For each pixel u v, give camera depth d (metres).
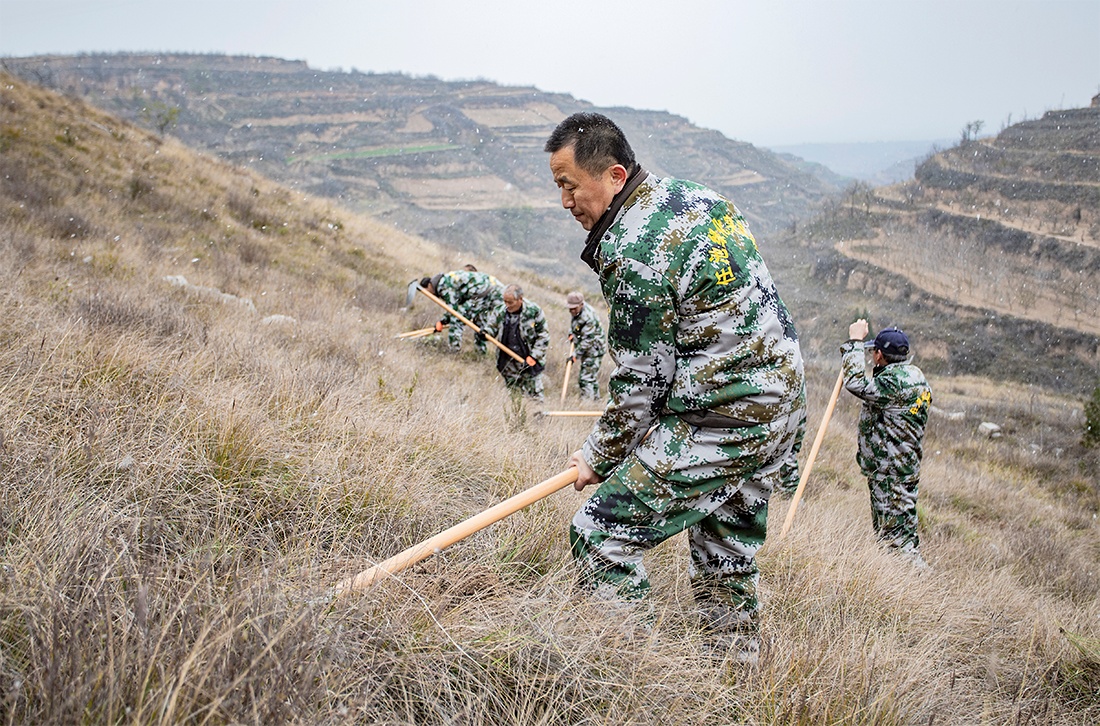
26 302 4.49
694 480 2.33
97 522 2.21
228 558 2.24
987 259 117.56
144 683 1.43
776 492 6.24
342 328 8.62
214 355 4.40
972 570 5.25
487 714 1.94
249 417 3.20
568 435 5.90
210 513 2.62
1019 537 6.87
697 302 2.22
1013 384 57.97
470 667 2.06
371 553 2.74
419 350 9.09
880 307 100.38
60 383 3.17
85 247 9.82
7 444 2.52
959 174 155.00
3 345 3.54
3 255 6.73
